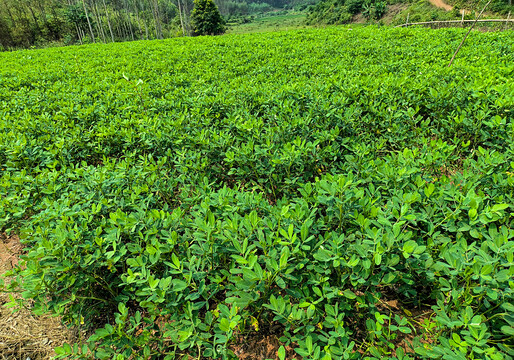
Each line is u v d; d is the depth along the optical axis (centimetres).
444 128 445
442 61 780
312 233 240
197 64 1157
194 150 394
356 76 648
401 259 211
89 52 1777
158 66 1112
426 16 4356
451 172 394
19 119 568
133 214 248
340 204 234
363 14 6144
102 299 245
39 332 262
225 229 226
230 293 202
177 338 200
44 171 353
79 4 6388
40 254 213
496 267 187
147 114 549
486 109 399
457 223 237
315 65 901
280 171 344
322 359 158
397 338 221
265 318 233
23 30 5791
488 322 197
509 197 249
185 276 204
